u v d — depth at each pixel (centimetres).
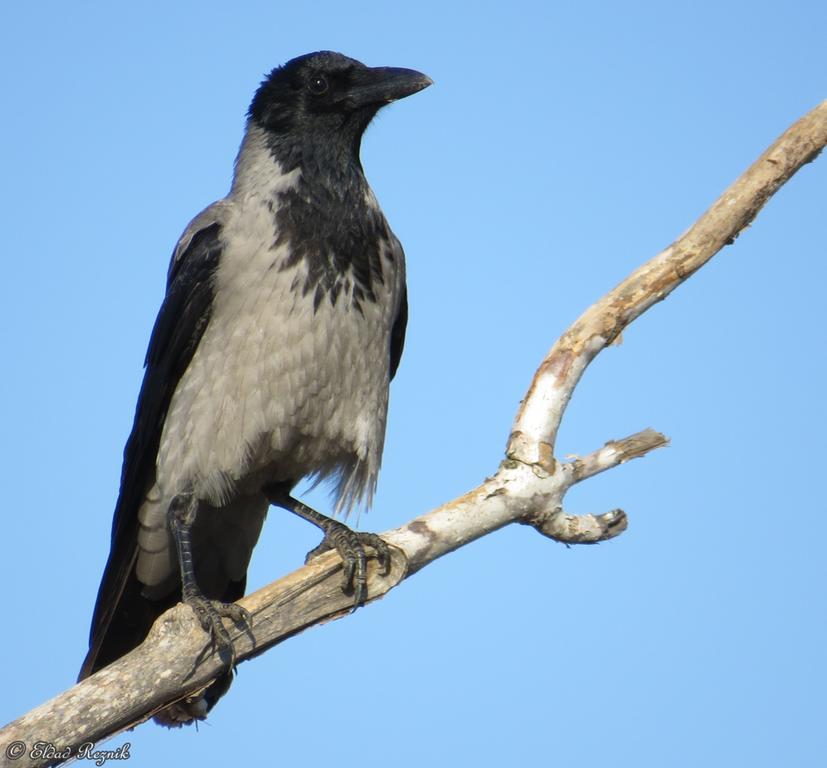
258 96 1144
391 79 1120
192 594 902
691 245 955
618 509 953
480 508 913
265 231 1051
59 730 789
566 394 941
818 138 947
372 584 898
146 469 1119
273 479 1112
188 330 1067
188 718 1012
